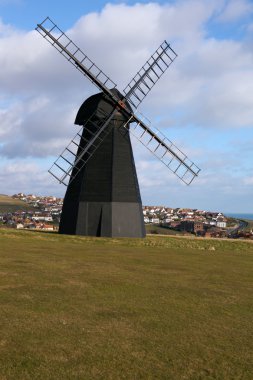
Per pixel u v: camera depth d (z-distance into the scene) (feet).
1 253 74.13
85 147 130.00
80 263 66.64
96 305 40.32
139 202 130.52
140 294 46.19
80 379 24.27
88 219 125.90
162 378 24.99
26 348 28.32
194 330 34.27
